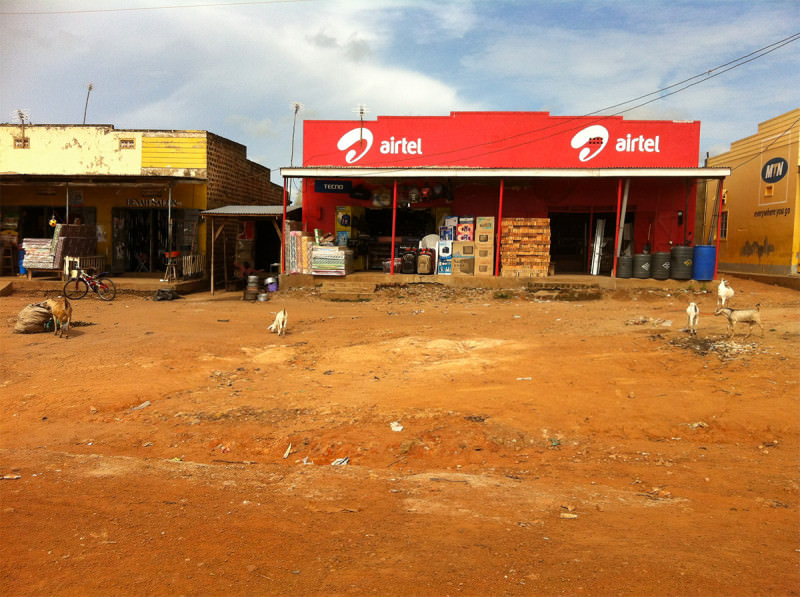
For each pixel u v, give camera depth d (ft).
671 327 40.40
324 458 21.53
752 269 84.48
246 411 26.30
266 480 18.21
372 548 13.09
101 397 28.32
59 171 79.61
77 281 67.41
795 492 17.03
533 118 72.43
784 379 27.02
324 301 64.08
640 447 21.54
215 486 17.42
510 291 65.00
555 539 13.64
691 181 70.69
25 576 11.69
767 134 81.30
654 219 72.54
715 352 31.94
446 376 30.53
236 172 88.89
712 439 22.15
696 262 63.62
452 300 62.49
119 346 38.52
